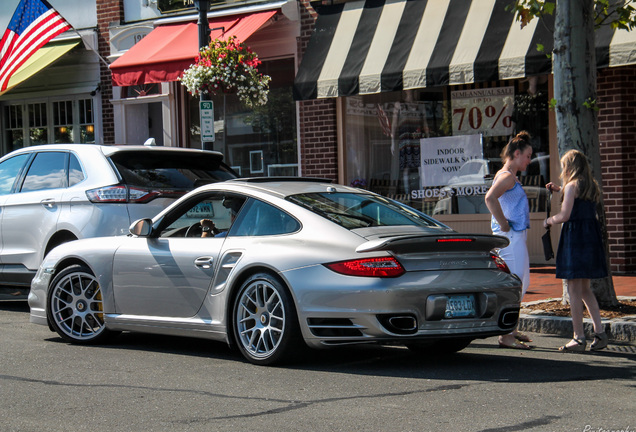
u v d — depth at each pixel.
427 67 12.34
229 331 6.63
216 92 12.51
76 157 9.43
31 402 5.27
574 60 8.76
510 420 4.70
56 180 9.53
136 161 9.23
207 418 4.80
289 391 5.52
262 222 6.68
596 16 9.30
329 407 5.05
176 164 9.45
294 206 6.59
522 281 7.40
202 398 5.33
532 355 7.02
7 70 16.09
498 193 7.30
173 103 16.41
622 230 12.00
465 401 5.19
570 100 8.78
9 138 18.62
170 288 6.99
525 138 7.39
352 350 7.20
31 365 6.54
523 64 11.57
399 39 12.98
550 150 13.01
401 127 14.21
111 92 17.08
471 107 13.66
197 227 7.16
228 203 6.99
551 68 11.38
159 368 6.39
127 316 7.29
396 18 13.28
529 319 8.42
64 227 9.14
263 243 6.50
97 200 8.94
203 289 6.79
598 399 5.24
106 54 17.05
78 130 17.67
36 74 17.91
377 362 6.62
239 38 14.02
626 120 11.97
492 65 11.81
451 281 6.12
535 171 13.16
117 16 16.83
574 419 4.73
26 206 9.61
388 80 12.68
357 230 6.31
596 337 7.20
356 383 5.77
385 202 7.18
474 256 6.38
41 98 18.09
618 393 5.42
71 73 17.50
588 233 7.11
